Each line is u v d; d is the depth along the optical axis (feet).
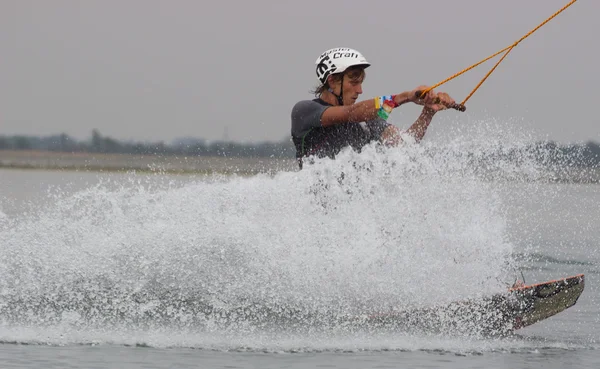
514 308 75.97
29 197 144.66
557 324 81.15
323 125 82.23
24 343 66.33
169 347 66.54
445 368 62.39
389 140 84.99
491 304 75.77
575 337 75.46
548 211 177.17
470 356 66.69
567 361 65.77
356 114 79.20
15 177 288.71
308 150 85.10
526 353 68.39
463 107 78.07
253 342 68.80
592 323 81.92
